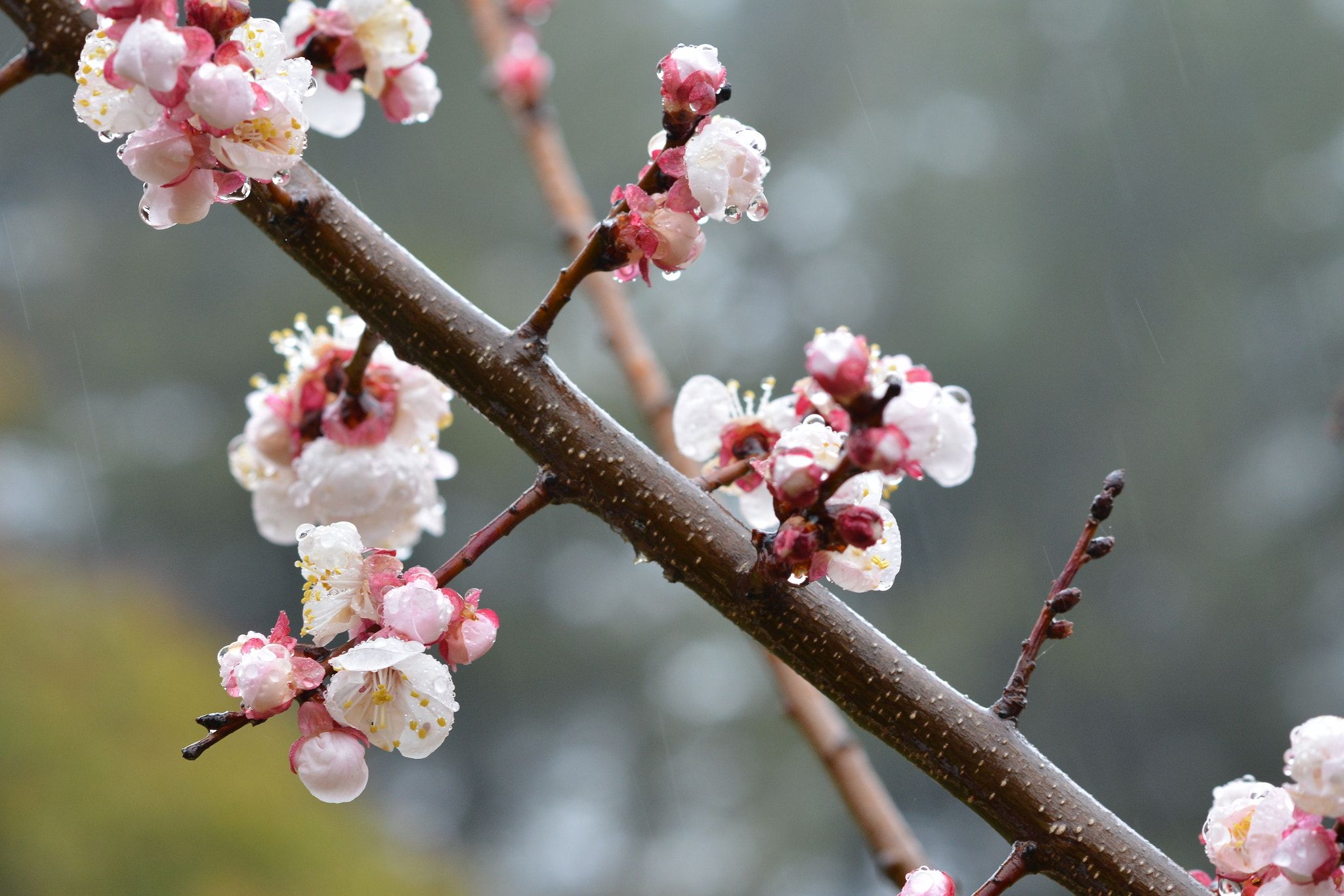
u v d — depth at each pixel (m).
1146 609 14.34
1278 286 15.70
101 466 14.39
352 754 1.28
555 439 1.42
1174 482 14.81
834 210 18.30
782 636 1.38
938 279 16.64
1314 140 16.17
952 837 13.42
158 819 8.35
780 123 19.28
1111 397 15.62
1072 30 17.61
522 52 3.01
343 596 1.33
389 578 1.32
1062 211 16.58
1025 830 1.34
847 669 1.36
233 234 16.50
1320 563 13.77
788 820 14.16
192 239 16.44
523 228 17.64
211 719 1.26
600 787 16.05
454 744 16.02
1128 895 1.31
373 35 1.63
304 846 9.06
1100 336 15.84
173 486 14.59
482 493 14.98
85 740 8.52
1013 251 16.59
